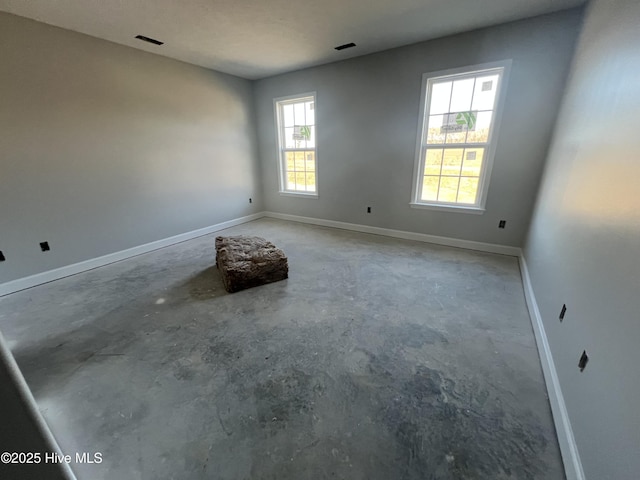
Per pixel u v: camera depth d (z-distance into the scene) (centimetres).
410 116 373
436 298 251
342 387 159
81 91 302
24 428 53
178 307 242
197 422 140
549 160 279
